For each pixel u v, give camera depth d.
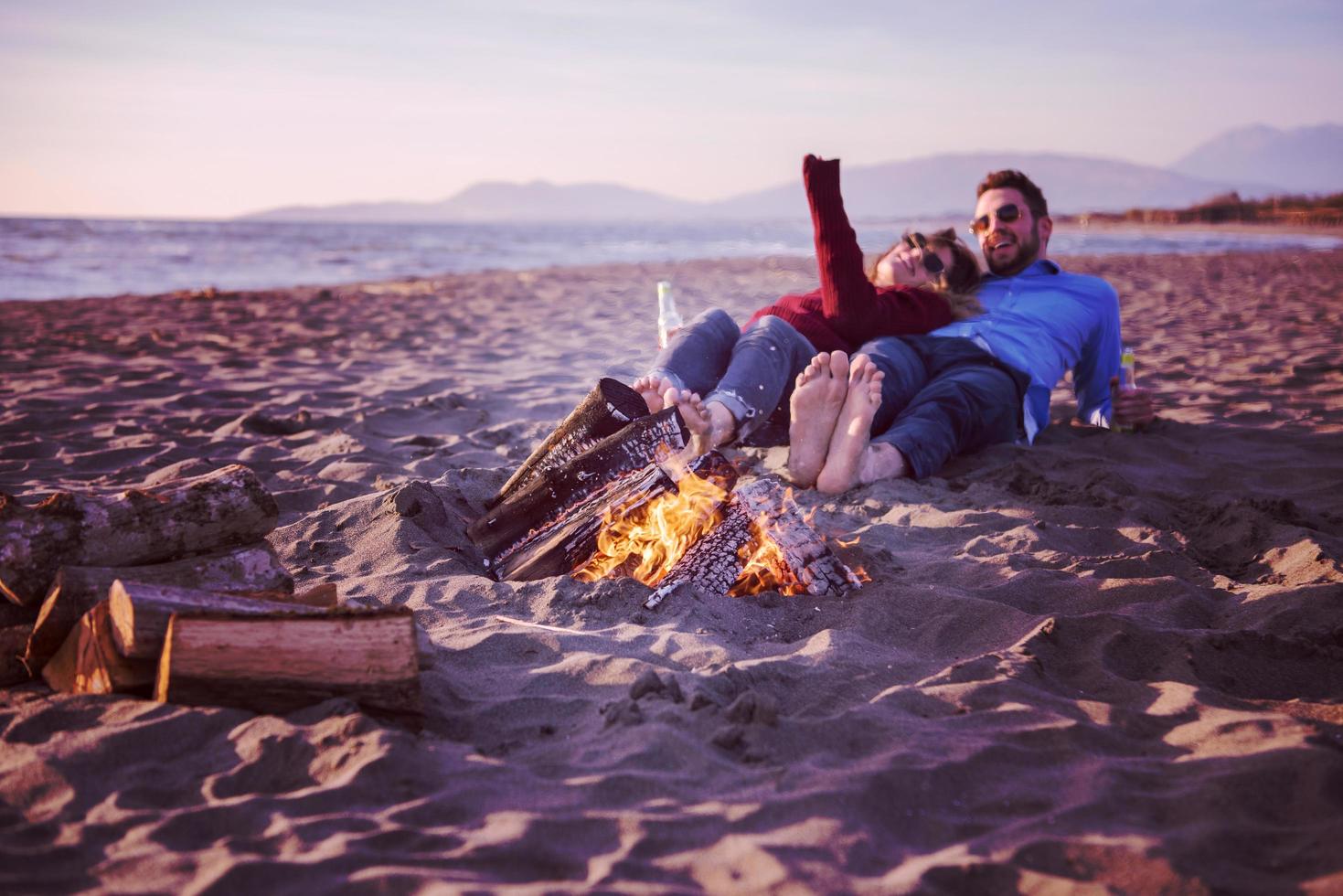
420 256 44.00
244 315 14.51
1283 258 27.55
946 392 5.07
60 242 55.69
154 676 2.44
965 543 3.93
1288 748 2.16
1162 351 9.86
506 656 2.86
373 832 1.89
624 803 2.04
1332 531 4.04
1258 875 1.80
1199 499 4.52
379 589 3.37
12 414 6.46
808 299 5.25
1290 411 6.57
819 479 4.55
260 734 2.23
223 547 2.93
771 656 2.86
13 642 2.67
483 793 2.06
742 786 2.10
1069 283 5.87
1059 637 2.88
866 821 1.97
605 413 3.68
